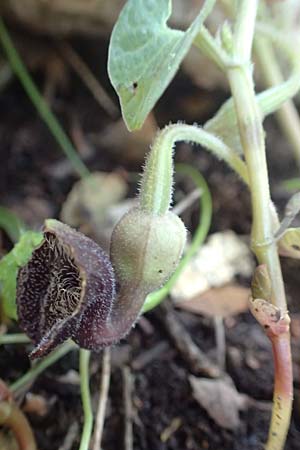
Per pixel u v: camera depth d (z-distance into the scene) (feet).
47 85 1.03
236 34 0.52
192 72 1.01
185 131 0.49
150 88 0.48
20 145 0.96
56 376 0.66
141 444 0.62
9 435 0.59
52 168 0.93
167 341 0.71
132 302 0.48
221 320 0.73
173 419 0.64
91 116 1.02
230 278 0.79
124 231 0.47
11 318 0.64
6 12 0.97
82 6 0.95
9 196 0.88
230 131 0.59
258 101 0.54
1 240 0.79
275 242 0.50
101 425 0.60
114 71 0.49
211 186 0.92
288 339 0.49
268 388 0.67
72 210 0.87
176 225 0.47
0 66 1.02
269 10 0.75
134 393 0.66
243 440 0.63
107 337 0.47
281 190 0.92
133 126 0.49
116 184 0.91
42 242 0.45
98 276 0.43
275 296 0.50
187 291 0.76
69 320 0.43
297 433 0.63
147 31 0.49
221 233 0.85
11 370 0.66
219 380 0.67
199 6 0.93
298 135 0.82
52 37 1.01
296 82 0.55
